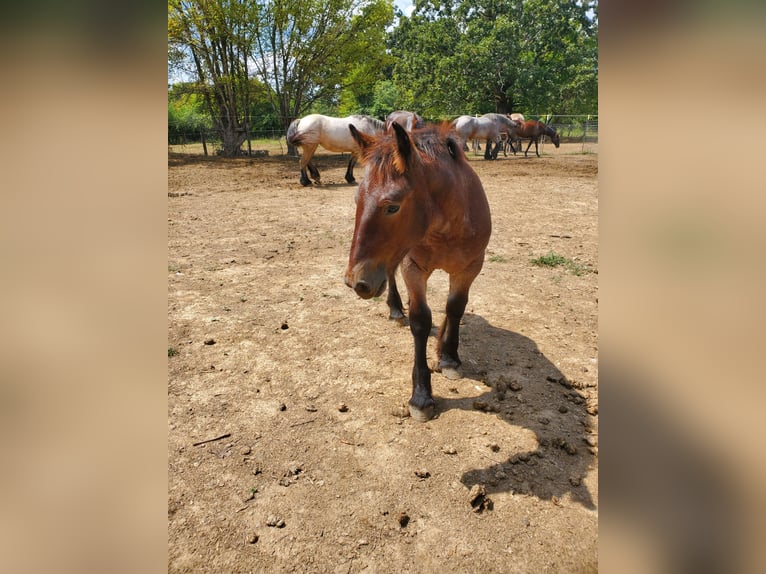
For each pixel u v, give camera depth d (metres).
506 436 2.72
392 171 2.27
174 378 3.31
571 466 2.50
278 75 21.72
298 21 20.02
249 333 3.98
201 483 2.38
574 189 11.24
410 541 2.06
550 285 5.04
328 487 2.36
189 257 5.97
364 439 2.71
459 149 2.81
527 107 29.20
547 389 3.19
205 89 20.05
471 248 2.82
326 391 3.18
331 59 21.42
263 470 2.47
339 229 7.44
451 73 25.83
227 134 20.73
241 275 5.35
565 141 29.86
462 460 2.54
